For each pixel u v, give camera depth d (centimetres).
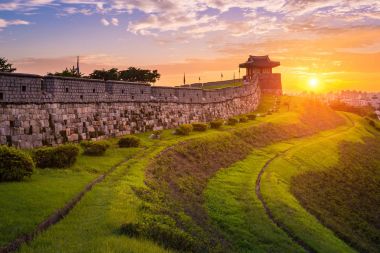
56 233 1330
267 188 3225
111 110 3988
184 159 3544
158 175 2747
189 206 2370
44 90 3059
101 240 1299
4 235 1246
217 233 2067
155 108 4856
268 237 2159
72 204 1702
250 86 9056
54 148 2508
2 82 2620
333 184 4306
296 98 11300
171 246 1510
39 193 1753
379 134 9900
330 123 9425
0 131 2580
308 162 4841
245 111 8412
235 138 5112
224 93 7212
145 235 1473
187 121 5634
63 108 3244
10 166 1964
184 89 5625
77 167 2534
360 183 4691
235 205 2677
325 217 2962
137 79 8338
